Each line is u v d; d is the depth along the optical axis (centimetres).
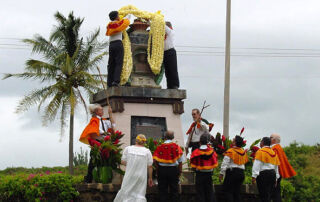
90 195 1293
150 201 1273
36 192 1352
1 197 1391
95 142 1288
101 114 1317
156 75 1519
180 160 1223
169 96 1459
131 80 1491
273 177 1265
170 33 1520
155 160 1212
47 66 3164
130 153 1173
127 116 1420
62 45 3244
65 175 1395
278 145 1355
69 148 3194
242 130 1332
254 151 1425
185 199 1292
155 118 1448
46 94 3159
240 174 1250
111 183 1295
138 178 1162
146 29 1542
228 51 2020
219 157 1420
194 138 1363
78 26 3241
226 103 1977
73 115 3216
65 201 1334
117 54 1451
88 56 3253
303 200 1986
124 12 1491
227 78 1998
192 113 1364
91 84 3216
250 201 1353
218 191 1316
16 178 1409
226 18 2044
